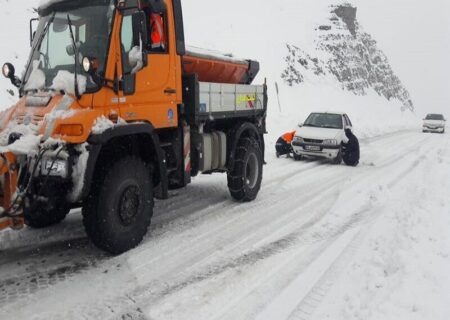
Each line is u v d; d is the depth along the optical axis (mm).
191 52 6340
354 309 3639
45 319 3404
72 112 4230
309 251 5090
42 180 4152
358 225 6199
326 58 45250
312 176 10234
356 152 12086
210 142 6711
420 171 11125
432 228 5840
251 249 5117
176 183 6000
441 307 3646
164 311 3600
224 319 3500
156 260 4660
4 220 3865
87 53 4570
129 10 4785
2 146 4211
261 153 7887
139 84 5012
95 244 4664
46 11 5121
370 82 53188
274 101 30547
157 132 5695
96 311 3559
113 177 4555
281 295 3939
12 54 13344
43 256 4688
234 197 7379
